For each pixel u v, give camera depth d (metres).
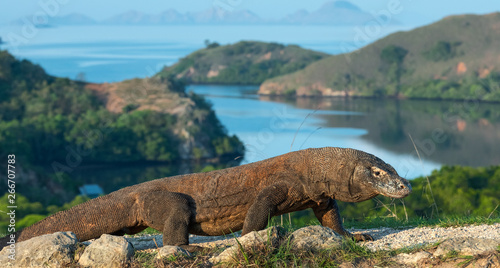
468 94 193.00
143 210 7.02
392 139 151.50
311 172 6.77
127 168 117.50
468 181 30.38
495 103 189.00
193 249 6.38
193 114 129.00
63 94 133.00
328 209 7.16
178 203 6.86
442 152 142.75
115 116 128.12
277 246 5.64
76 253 5.71
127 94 138.00
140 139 121.62
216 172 7.16
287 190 6.80
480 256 5.28
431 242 6.04
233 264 5.50
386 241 6.48
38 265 5.62
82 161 114.88
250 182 6.94
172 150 122.25
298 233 5.81
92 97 137.75
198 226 7.07
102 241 5.70
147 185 7.25
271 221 7.22
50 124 115.00
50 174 87.56
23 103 124.88
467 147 147.38
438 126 166.25
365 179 6.46
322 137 142.00
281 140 126.69
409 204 18.89
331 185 6.68
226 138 128.38
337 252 5.62
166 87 146.50
